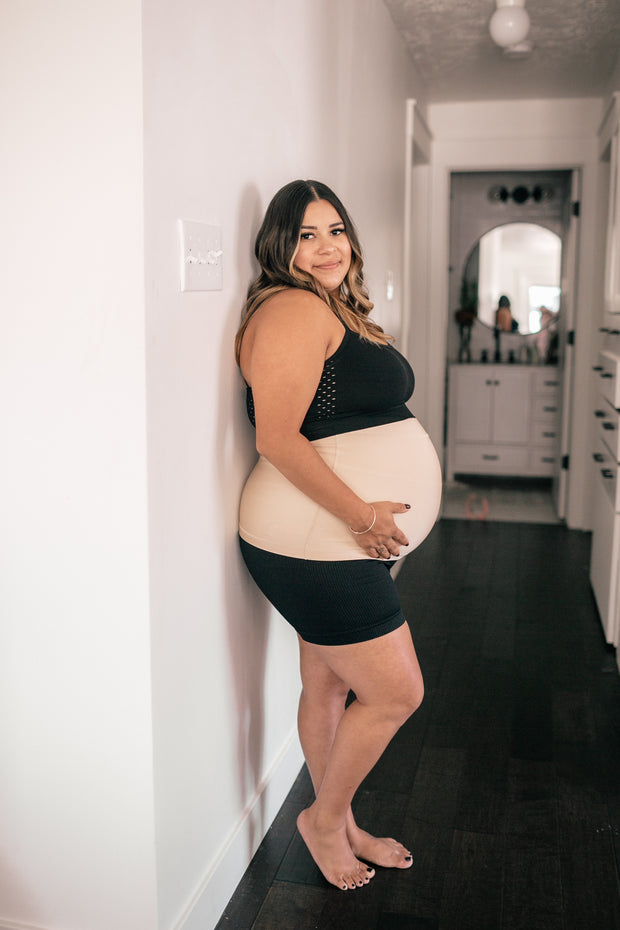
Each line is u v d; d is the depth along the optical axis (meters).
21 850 1.57
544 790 2.24
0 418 1.44
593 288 4.88
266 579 1.73
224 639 1.77
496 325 6.49
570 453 5.05
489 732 2.55
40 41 1.32
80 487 1.42
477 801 2.19
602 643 3.23
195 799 1.65
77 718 1.50
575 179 4.91
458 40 3.81
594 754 2.42
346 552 1.65
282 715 2.22
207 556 1.66
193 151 1.50
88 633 1.46
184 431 1.53
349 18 2.70
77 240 1.35
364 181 3.03
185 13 1.43
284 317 1.59
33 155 1.35
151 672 1.45
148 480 1.40
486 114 4.95
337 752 1.76
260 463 1.81
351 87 2.76
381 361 1.71
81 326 1.38
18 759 1.54
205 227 1.55
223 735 1.79
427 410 5.37
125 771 1.49
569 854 1.96
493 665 3.03
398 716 1.73
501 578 4.04
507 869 1.91
